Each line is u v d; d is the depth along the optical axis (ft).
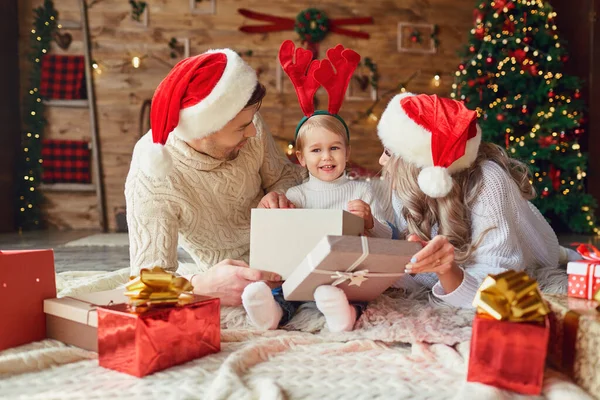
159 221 4.66
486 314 2.93
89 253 11.34
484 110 15.37
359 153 18.63
